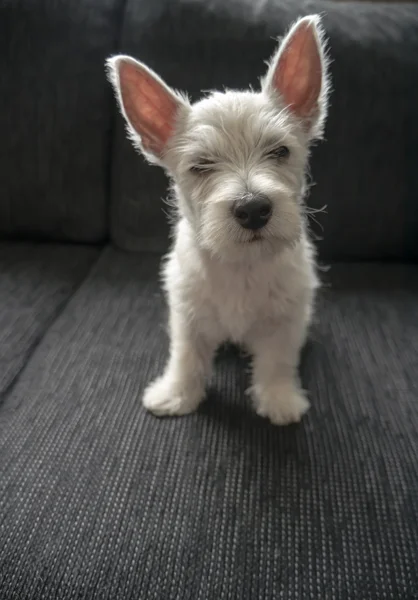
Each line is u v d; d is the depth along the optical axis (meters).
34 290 0.40
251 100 0.29
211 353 0.34
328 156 0.42
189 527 0.23
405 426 0.28
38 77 0.43
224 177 0.27
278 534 0.23
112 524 0.23
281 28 0.41
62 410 0.29
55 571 0.21
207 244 0.27
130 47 0.43
